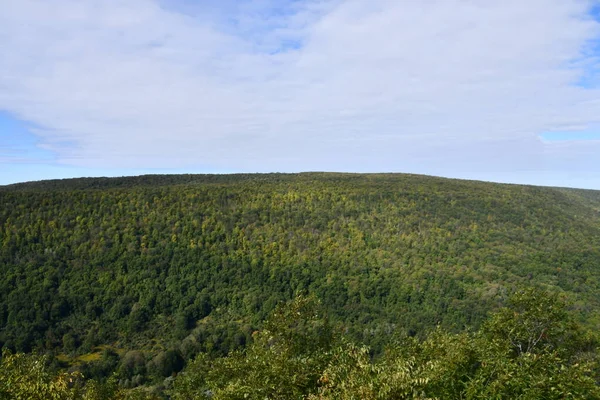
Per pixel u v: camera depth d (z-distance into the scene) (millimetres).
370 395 9078
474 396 11219
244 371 13273
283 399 10742
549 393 10859
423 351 15281
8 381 11688
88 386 15539
